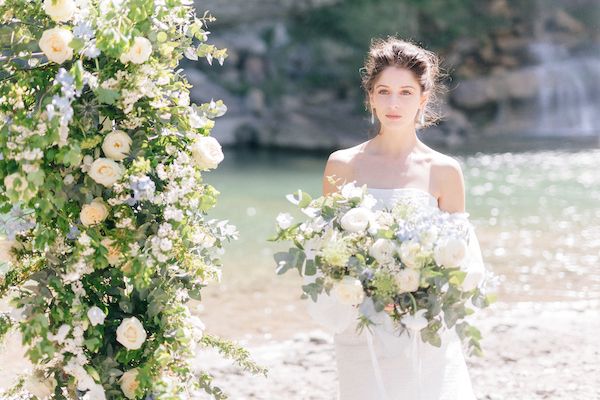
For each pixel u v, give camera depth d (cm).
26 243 361
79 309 334
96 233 336
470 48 2398
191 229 351
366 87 397
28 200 325
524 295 800
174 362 353
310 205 347
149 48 335
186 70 2328
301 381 552
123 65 342
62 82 320
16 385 372
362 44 2373
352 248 338
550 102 2345
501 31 2414
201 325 364
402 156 396
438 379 372
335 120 2277
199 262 356
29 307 334
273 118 2283
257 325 720
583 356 577
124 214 341
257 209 1278
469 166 1744
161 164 345
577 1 2461
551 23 2464
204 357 607
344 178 400
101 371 343
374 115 403
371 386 368
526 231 1095
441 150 2022
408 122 385
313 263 343
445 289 339
